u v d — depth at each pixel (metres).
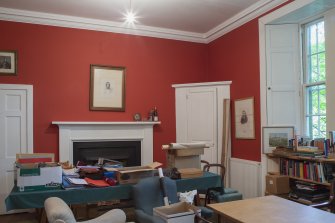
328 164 3.36
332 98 3.63
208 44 5.80
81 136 4.79
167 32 5.46
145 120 5.27
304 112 4.16
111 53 5.11
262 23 4.36
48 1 4.20
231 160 5.00
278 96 4.27
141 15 4.77
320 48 3.99
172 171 3.03
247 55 4.71
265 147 4.22
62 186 2.57
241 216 2.09
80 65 4.90
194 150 3.27
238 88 4.93
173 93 5.54
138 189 2.69
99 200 2.61
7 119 4.47
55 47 4.77
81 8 4.46
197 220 2.31
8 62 4.50
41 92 4.66
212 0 4.22
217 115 5.20
